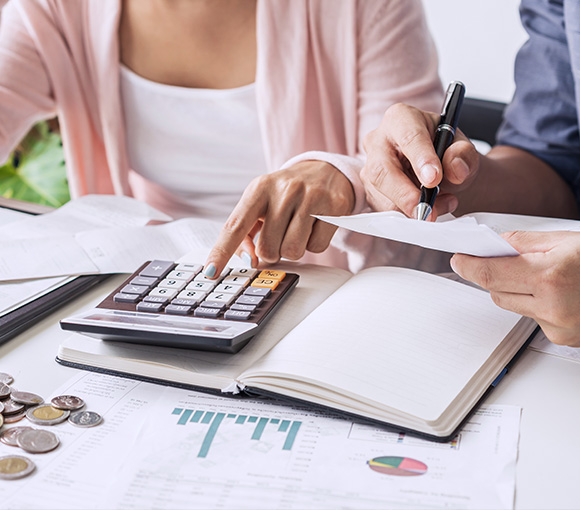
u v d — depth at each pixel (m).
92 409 0.54
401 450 0.49
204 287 0.65
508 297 0.57
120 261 0.77
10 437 0.50
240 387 0.54
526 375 0.58
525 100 1.09
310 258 1.16
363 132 1.13
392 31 1.13
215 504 0.44
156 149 1.23
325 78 1.17
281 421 0.52
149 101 1.20
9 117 1.19
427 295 0.64
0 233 0.85
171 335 0.55
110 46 1.17
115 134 1.21
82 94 1.25
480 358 0.56
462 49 2.06
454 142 0.73
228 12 1.14
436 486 0.45
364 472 0.46
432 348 0.57
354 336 0.58
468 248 0.53
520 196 0.99
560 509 0.44
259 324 0.59
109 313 0.60
